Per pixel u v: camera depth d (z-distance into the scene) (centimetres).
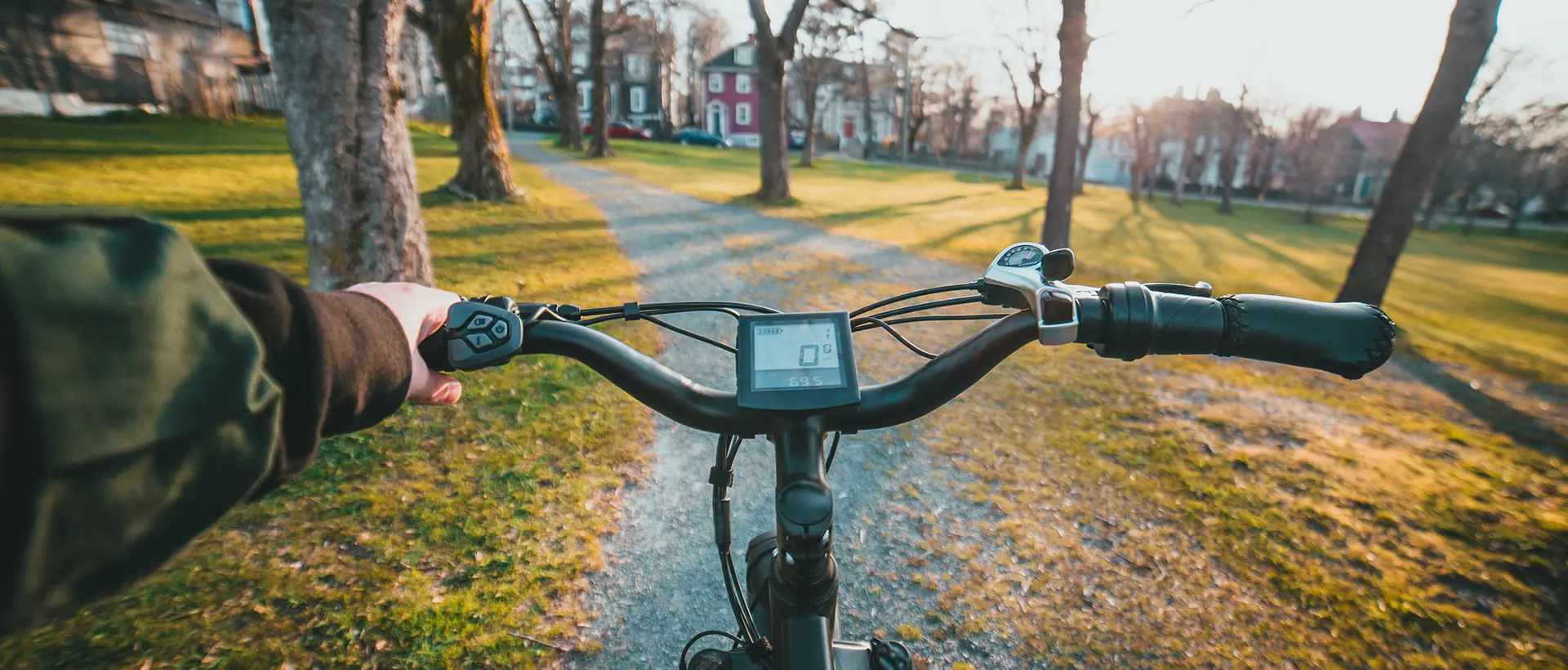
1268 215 4322
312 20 592
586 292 878
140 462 51
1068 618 365
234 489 58
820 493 108
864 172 4531
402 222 658
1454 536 451
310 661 302
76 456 46
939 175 4897
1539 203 5203
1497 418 696
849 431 130
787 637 124
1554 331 1250
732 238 1367
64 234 50
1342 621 371
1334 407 668
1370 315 114
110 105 2842
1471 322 1271
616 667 319
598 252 1122
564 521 412
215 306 59
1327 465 536
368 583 346
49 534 46
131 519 51
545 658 318
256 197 1362
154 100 2984
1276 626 366
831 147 7412
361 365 80
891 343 759
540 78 7094
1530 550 438
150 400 51
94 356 48
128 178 1463
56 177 1401
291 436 69
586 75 6725
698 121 7838
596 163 3034
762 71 1989
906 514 447
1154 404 637
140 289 51
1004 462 516
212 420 55
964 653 339
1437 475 535
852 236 1505
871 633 348
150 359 51
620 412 542
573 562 378
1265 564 413
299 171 628
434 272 897
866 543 418
